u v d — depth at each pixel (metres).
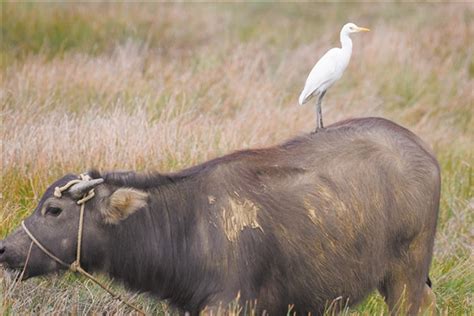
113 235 22.45
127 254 22.61
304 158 23.66
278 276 22.78
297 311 23.47
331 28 63.91
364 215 23.38
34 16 53.59
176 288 22.77
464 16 61.59
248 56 52.62
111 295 24.31
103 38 54.03
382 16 66.75
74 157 30.73
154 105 39.22
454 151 41.00
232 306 21.91
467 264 29.42
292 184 23.08
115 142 31.69
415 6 67.62
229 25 62.75
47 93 39.31
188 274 22.50
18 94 39.00
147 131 33.03
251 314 22.19
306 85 25.84
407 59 53.38
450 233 31.86
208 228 22.41
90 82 42.00
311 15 68.19
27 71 43.25
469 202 33.69
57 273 22.52
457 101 49.66
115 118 33.88
